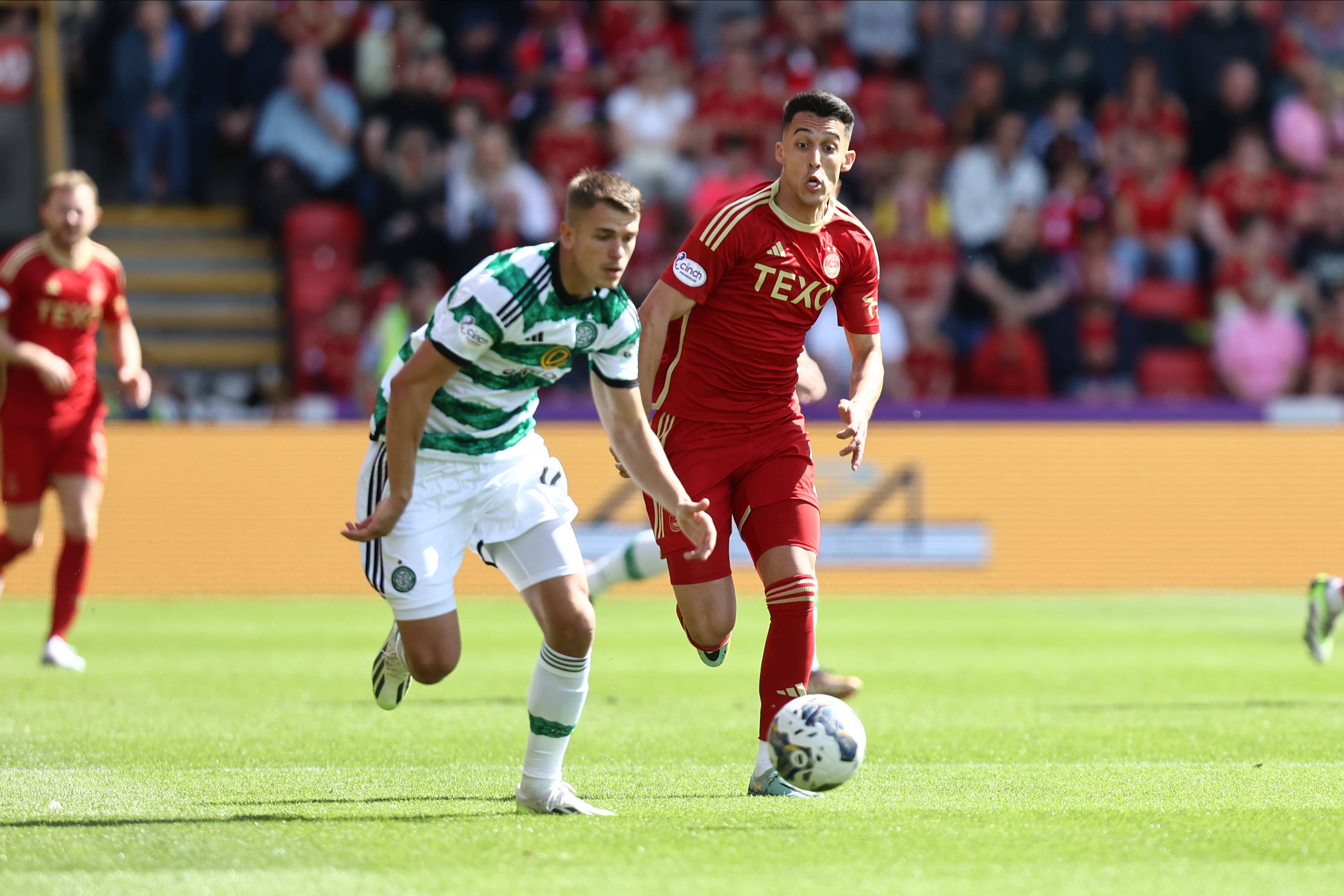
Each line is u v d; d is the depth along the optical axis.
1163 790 18.22
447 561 16.69
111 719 24.89
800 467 19.42
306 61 70.06
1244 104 76.25
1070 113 73.19
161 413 62.31
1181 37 76.44
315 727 24.14
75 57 73.62
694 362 19.45
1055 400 68.44
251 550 53.91
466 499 16.62
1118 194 72.88
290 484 54.47
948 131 75.00
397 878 13.12
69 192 32.50
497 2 74.62
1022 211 70.31
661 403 19.86
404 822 15.84
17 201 65.94
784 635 18.56
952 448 58.09
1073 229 71.44
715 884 12.90
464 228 69.56
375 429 17.06
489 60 73.38
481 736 23.20
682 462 19.47
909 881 13.06
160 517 53.56
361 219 69.81
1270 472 59.62
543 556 16.44
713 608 19.11
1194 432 59.66
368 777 19.27
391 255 69.06
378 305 68.12
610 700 28.36
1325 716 26.20
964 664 34.75
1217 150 76.81
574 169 71.50
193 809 16.69
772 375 19.39
